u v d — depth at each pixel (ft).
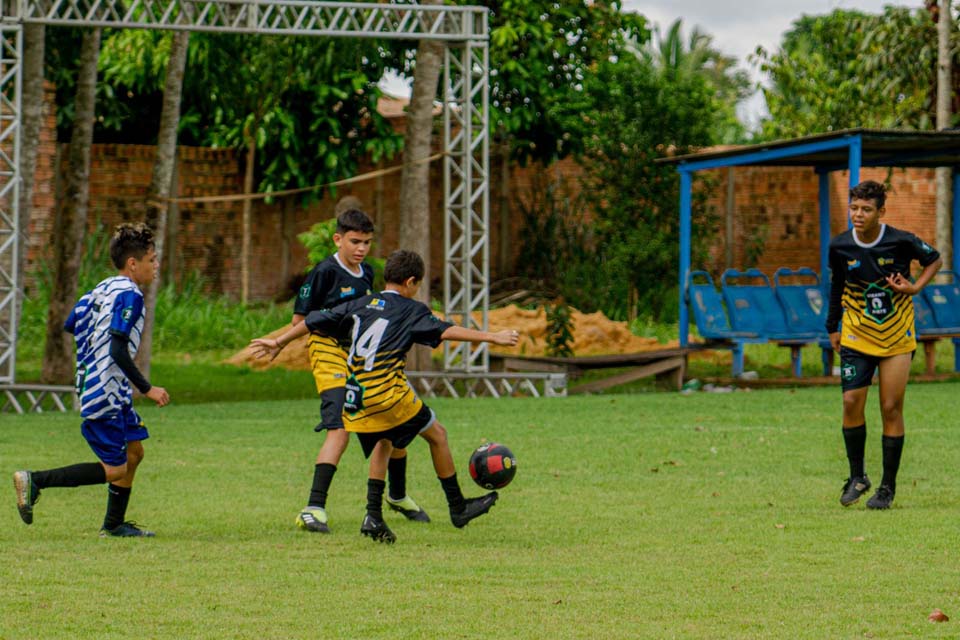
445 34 147.43
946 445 96.07
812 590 49.93
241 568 54.29
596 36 211.61
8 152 144.97
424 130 158.81
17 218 133.28
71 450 96.48
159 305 197.57
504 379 152.76
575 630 43.75
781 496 75.15
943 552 57.67
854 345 70.74
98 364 59.93
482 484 64.03
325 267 69.31
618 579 52.06
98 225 204.85
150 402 144.15
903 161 167.73
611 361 156.46
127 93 229.86
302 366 181.16
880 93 213.25
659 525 65.57
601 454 93.20
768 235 228.84
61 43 195.52
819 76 244.01
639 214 222.89
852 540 60.75
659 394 144.46
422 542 61.11
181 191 217.77
